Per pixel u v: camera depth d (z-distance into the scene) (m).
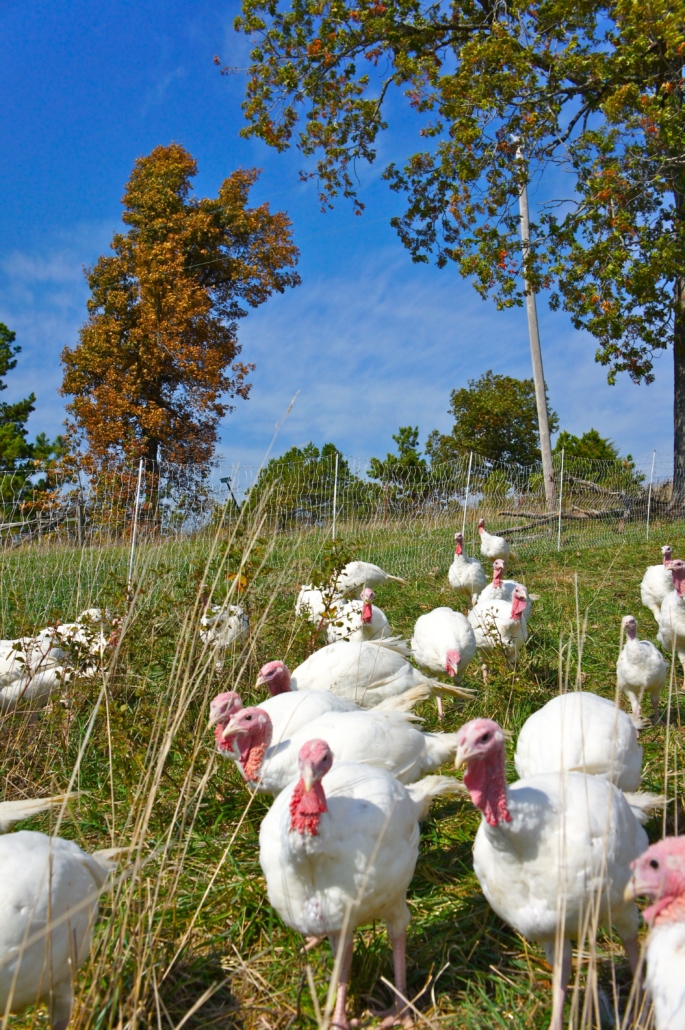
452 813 4.50
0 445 30.39
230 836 4.26
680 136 15.76
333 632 6.57
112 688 5.53
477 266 18.02
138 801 3.62
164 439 26.45
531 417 37.75
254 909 3.64
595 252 17.11
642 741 5.48
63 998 2.91
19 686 5.92
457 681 6.52
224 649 5.67
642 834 3.01
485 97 16.77
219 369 26.31
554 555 14.35
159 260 26.56
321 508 11.67
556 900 2.73
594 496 17.75
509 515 16.45
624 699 6.52
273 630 6.76
